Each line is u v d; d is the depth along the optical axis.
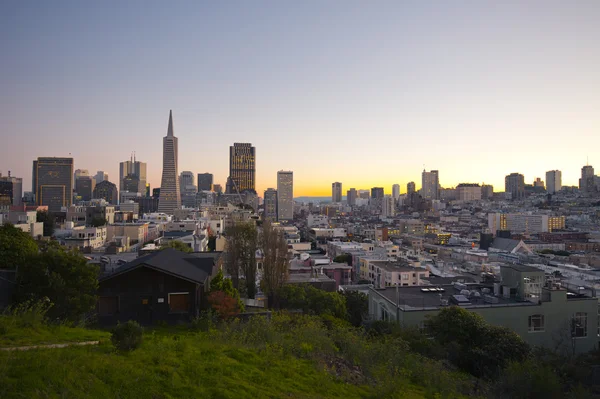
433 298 46.84
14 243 39.44
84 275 27.06
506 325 41.12
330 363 19.48
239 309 35.16
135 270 30.84
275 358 17.45
